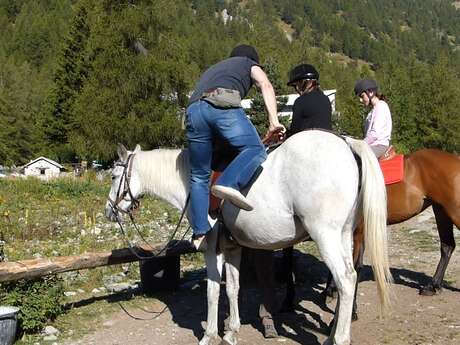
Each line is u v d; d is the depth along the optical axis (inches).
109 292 302.4
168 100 1277.1
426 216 533.3
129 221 523.2
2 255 268.2
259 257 229.8
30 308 237.8
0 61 4301.2
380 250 181.2
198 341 228.5
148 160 237.3
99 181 853.2
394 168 272.2
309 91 225.9
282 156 190.5
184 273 338.3
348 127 1600.6
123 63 1251.8
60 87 1953.7
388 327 235.8
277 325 245.3
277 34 5876.0
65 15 5177.2
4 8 5905.5
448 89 1844.2
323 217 179.9
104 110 1249.4
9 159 2431.1
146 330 241.8
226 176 190.9
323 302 276.1
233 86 197.0
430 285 281.6
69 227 502.3
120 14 1282.0
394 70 2085.4
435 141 1861.5
